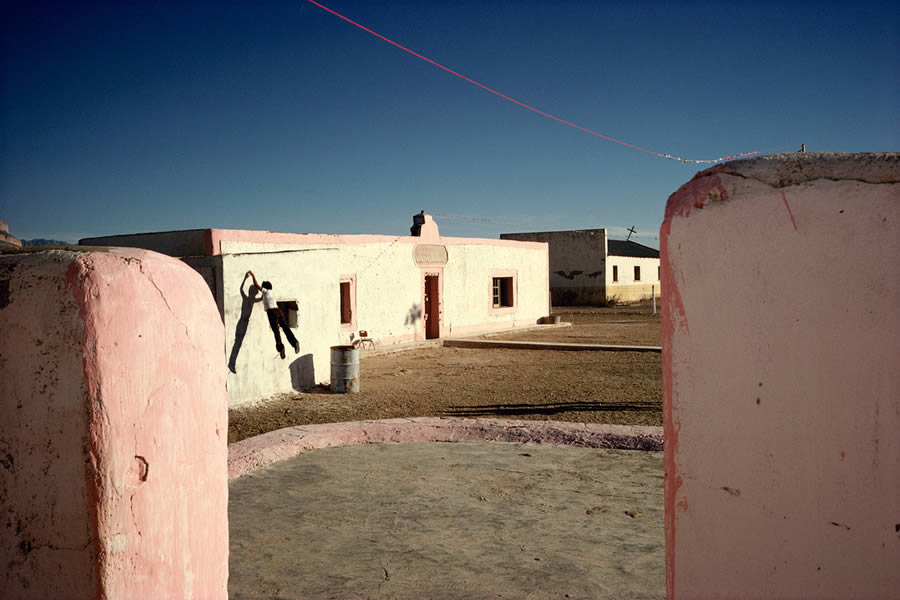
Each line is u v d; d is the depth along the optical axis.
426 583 3.36
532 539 3.92
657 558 3.63
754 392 1.50
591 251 35.78
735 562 1.55
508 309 21.41
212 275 9.11
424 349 16.72
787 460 1.46
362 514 4.38
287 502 4.62
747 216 1.50
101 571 1.61
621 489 4.86
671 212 1.65
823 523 1.42
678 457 1.67
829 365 1.40
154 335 1.75
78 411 1.61
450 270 18.97
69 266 1.64
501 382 11.00
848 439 1.38
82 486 1.62
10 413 1.71
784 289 1.45
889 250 1.34
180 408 1.85
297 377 10.38
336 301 11.33
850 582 1.39
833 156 1.45
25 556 1.72
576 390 9.95
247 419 8.34
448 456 5.84
